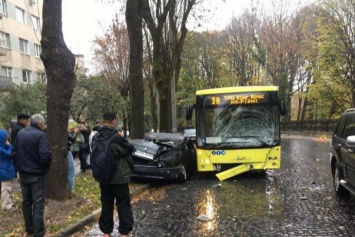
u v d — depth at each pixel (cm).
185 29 2059
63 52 831
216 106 1285
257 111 1270
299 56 4447
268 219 757
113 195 652
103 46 3503
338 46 3138
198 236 662
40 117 645
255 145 1252
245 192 1045
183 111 5972
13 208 784
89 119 2580
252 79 4803
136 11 1443
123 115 3228
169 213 833
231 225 723
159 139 1338
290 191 1034
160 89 1988
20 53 3431
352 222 714
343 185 859
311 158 1844
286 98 4669
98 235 689
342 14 3050
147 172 1152
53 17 821
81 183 1093
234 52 4784
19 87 2144
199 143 1288
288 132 4691
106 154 614
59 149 844
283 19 4506
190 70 5341
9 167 769
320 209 821
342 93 3553
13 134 866
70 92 850
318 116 4625
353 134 835
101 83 2627
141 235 676
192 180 1298
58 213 765
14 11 3369
